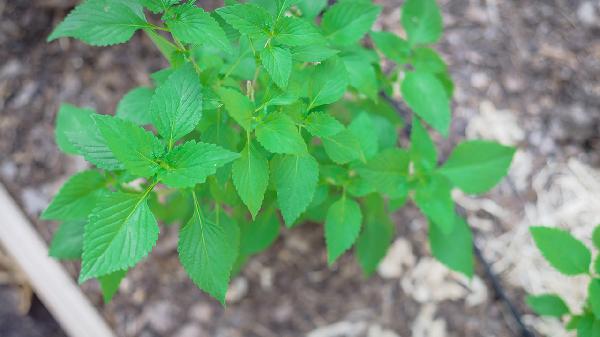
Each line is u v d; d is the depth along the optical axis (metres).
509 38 0.77
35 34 0.77
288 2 0.34
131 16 0.35
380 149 0.51
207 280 0.36
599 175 0.73
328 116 0.37
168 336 0.70
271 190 0.43
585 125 0.74
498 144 0.50
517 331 0.69
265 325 0.71
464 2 0.78
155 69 0.75
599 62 0.76
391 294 0.71
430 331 0.70
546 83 0.76
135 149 0.31
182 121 0.33
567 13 0.78
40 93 0.76
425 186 0.47
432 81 0.49
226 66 0.42
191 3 0.34
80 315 0.68
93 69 0.76
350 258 0.72
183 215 0.55
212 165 0.31
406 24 0.52
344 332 0.70
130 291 0.71
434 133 0.74
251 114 0.35
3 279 0.74
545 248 0.50
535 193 0.72
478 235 0.71
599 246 0.50
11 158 0.74
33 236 0.69
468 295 0.70
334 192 0.51
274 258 0.72
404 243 0.72
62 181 0.73
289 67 0.34
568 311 0.54
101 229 0.30
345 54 0.45
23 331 0.72
